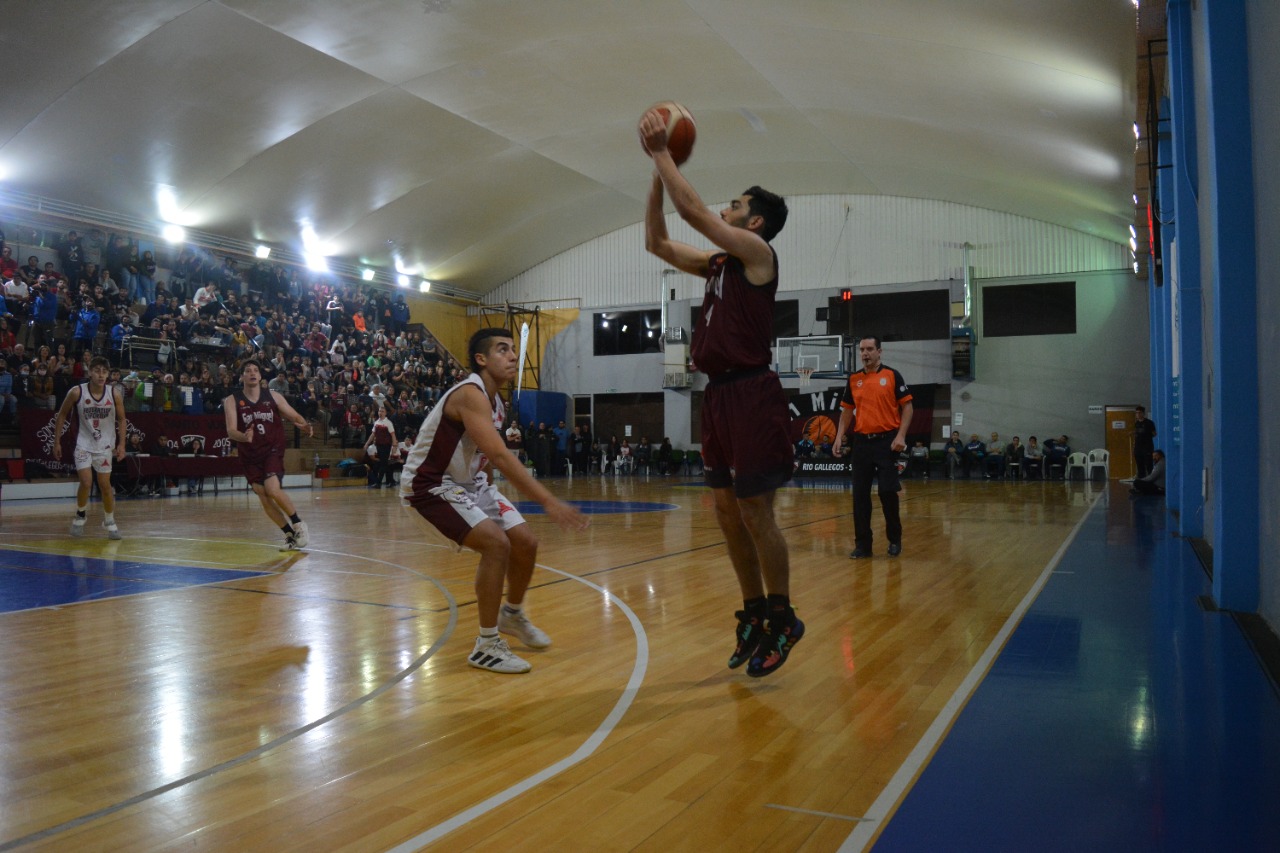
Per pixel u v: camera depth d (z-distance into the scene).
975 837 1.81
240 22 14.46
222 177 19.22
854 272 25.17
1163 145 9.89
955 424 24.09
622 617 4.39
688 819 1.93
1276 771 2.18
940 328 24.27
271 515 7.30
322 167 19.97
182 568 6.20
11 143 16.23
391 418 21.17
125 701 2.92
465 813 1.97
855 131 19.39
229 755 2.38
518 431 24.16
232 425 7.01
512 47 15.80
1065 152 16.72
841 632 3.96
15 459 14.70
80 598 4.95
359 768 2.28
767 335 3.10
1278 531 3.63
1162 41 8.55
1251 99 4.23
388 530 9.19
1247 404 4.30
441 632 4.04
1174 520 9.38
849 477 23.39
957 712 2.72
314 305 23.19
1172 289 9.89
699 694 2.98
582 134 20.58
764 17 13.90
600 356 28.33
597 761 2.32
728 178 24.20
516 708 2.83
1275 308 3.68
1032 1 10.91
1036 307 23.48
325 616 4.42
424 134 19.69
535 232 26.89
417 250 25.70
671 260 3.27
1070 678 3.11
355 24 14.83
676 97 18.22
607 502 14.05
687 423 27.12
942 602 4.68
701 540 8.11
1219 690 2.93
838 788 2.11
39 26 13.55
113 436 8.49
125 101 15.91
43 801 2.05
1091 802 1.99
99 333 17.48
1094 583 5.25
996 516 10.61
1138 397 22.48
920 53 13.90
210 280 21.39
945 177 21.88
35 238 18.42
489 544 3.37
